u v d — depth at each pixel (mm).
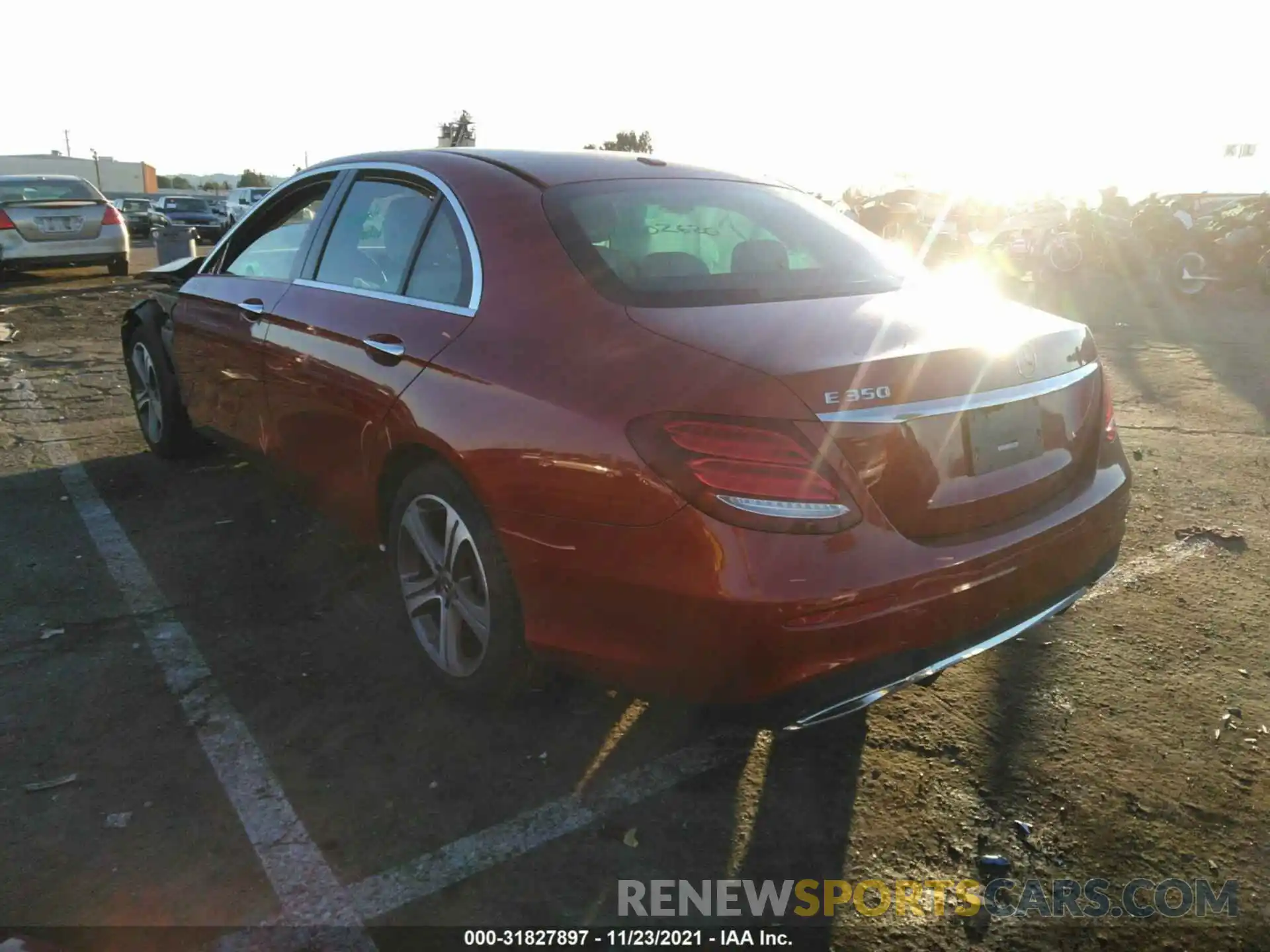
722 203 3191
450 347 2727
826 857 2375
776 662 2102
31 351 8039
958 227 21500
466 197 2998
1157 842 2434
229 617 3473
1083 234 17031
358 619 3473
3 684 3020
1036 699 3033
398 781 2611
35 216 12750
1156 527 4477
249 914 2156
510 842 2400
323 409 3273
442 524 2934
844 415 2154
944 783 2639
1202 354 8867
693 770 2688
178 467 5062
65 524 4277
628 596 2248
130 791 2541
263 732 2807
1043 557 2486
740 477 2086
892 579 2156
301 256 3676
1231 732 2869
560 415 2340
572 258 2672
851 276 2938
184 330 4402
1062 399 2666
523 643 2643
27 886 2215
